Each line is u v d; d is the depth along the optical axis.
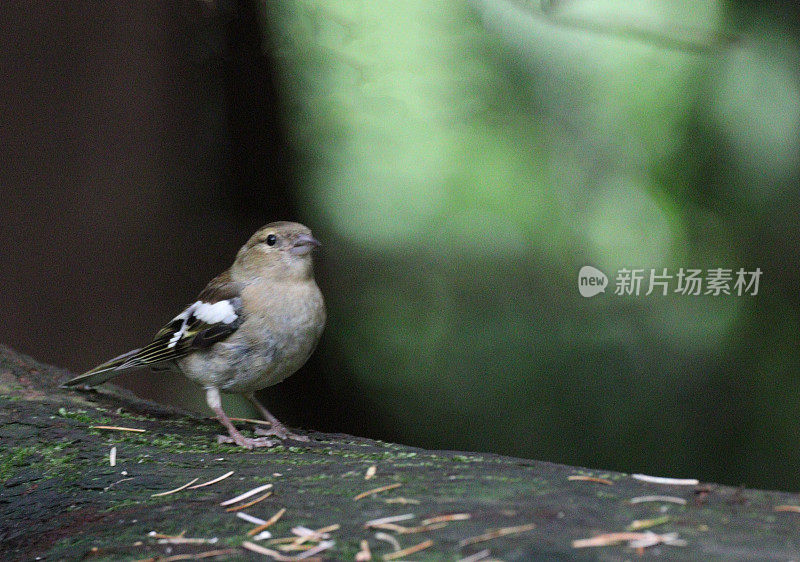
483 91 12.81
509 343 12.64
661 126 12.39
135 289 12.02
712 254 12.20
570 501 4.49
